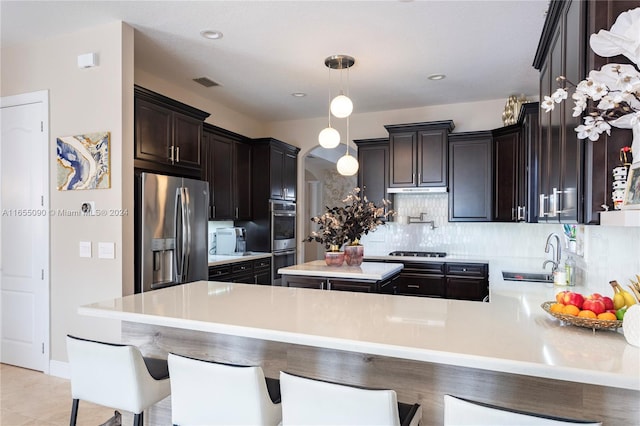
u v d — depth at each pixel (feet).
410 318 5.91
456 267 15.35
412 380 5.44
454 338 4.90
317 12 9.35
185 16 9.60
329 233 12.25
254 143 18.01
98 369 5.62
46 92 10.84
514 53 11.64
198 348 6.82
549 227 15.71
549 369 3.96
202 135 13.41
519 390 4.88
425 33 10.37
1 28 10.23
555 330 5.23
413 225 17.98
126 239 10.02
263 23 9.91
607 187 5.31
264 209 17.87
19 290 11.33
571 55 6.30
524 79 13.88
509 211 15.11
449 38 10.68
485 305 6.86
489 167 15.76
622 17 4.36
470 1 8.84
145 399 5.58
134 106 10.44
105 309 6.52
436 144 16.39
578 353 4.32
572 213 6.24
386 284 11.37
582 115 5.63
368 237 18.57
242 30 10.28
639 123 4.48
